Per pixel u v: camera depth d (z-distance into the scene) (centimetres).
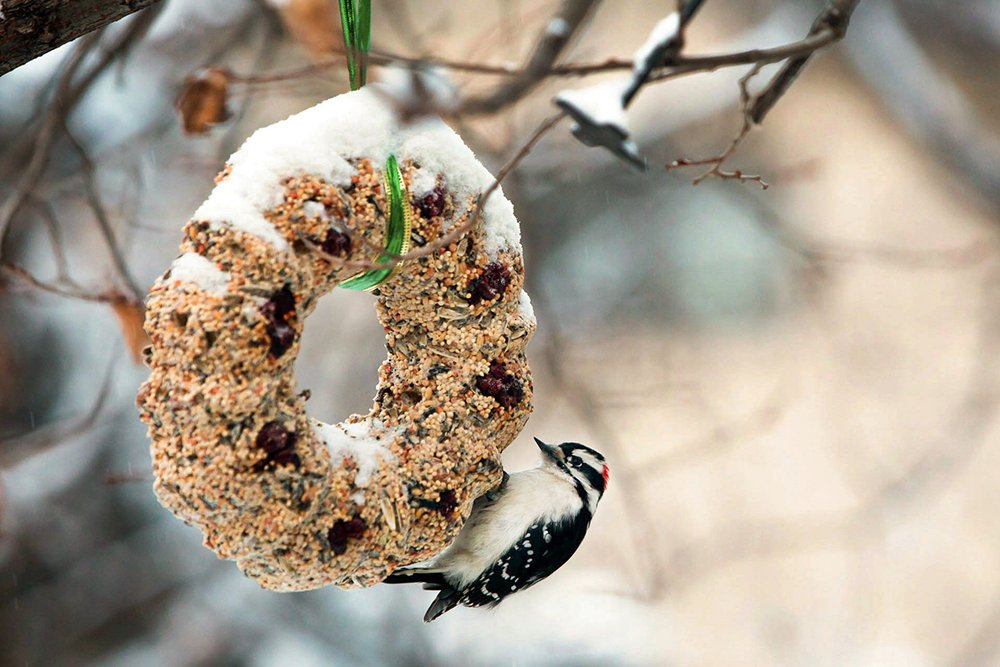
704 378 1770
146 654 1373
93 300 797
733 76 1464
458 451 533
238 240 456
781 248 1639
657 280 1723
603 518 1683
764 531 1647
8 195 1066
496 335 541
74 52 862
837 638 1580
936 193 1722
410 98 508
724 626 1592
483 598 670
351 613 1445
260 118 1307
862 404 1719
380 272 506
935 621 1722
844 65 1580
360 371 1564
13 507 1305
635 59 663
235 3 1116
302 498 469
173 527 1422
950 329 1755
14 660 1331
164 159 1166
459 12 1257
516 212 1227
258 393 454
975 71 1466
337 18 822
